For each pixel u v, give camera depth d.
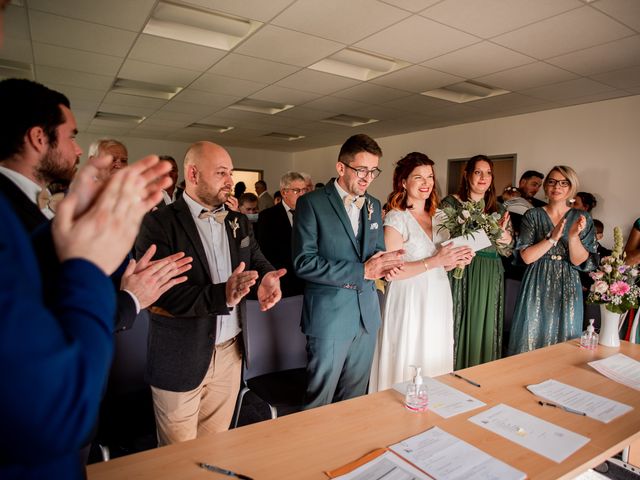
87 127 8.46
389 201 2.21
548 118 5.99
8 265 0.40
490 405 1.33
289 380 2.16
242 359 1.80
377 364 2.27
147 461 1.01
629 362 1.71
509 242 2.38
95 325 0.44
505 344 2.91
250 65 4.44
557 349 1.91
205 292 1.38
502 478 0.96
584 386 1.50
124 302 1.00
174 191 3.74
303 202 1.85
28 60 4.31
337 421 1.22
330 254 1.82
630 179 5.13
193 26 3.71
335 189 1.87
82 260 0.46
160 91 5.91
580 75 4.41
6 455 0.39
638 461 1.74
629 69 4.18
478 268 2.34
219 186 1.54
